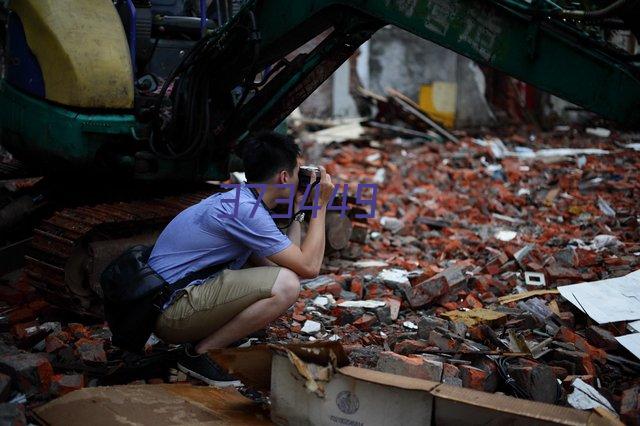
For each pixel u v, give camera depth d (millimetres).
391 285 5270
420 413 3020
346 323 4680
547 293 5020
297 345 3189
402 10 4621
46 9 4777
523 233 6910
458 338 4227
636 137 12078
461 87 13766
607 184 8578
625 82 4754
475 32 4672
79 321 4707
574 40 4789
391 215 7766
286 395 3246
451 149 11477
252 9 4727
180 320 3660
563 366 3988
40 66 4836
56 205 5715
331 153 11219
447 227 7242
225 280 3629
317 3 4738
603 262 5523
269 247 3627
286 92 5215
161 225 5105
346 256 6203
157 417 3180
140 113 4945
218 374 3750
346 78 13812
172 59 5516
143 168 5078
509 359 3883
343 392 3127
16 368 3559
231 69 4961
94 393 3385
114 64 4781
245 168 3734
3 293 4941
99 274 4617
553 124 13961
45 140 4879
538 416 2846
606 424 2814
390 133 12617
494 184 9195
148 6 5363
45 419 3143
